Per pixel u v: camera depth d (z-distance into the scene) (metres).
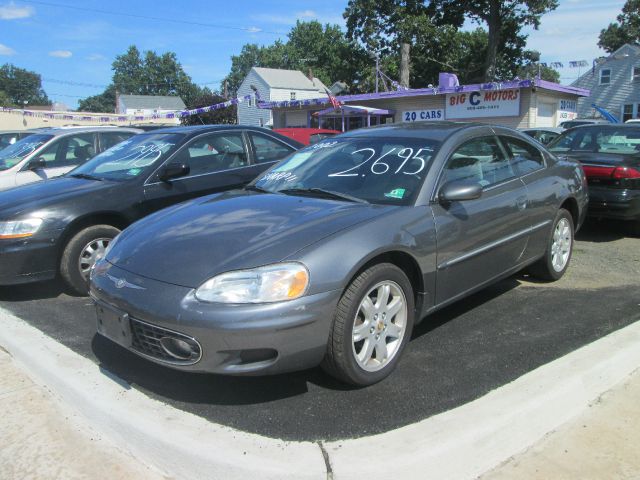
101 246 4.97
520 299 4.65
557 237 4.99
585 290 4.86
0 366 3.64
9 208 4.67
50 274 4.73
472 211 3.76
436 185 3.59
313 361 2.89
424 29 29.75
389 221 3.22
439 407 2.93
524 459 2.60
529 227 4.42
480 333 3.94
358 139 4.33
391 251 3.15
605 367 3.22
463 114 18.88
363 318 3.09
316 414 2.89
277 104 23.47
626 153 6.97
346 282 2.89
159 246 3.16
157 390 3.16
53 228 4.67
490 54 29.53
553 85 17.73
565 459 2.58
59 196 4.88
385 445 2.54
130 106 82.31
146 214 5.23
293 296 2.74
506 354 3.57
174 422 2.74
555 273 5.02
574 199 5.11
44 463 2.65
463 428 2.65
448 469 2.49
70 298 4.98
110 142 8.35
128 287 2.99
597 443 2.68
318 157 4.30
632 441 2.69
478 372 3.33
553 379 3.06
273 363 2.77
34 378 3.47
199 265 2.90
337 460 2.45
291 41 77.06
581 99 39.44
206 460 2.50
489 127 4.37
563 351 3.59
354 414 2.88
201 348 2.73
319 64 59.38
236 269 2.79
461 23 31.78
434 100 19.61
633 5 52.56
